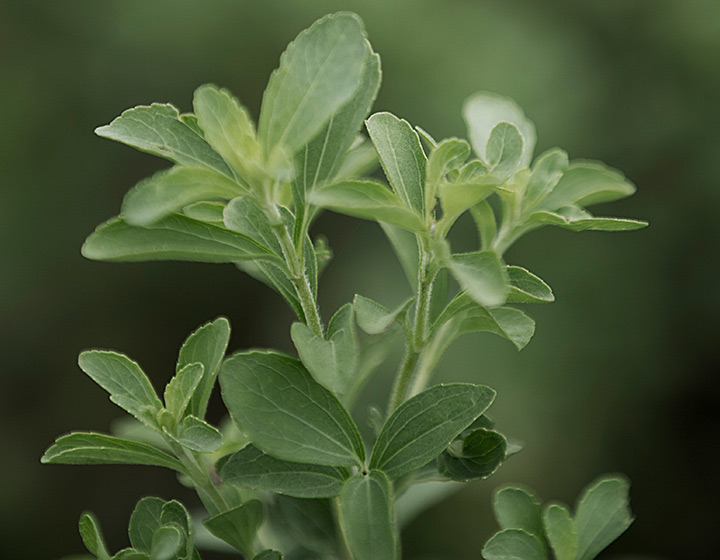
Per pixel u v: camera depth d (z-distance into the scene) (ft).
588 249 6.22
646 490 6.06
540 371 5.85
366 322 1.73
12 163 6.60
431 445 1.72
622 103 6.81
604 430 6.00
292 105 1.67
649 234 6.35
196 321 6.82
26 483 6.31
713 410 6.19
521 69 6.54
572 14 6.98
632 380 6.04
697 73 6.73
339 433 1.71
